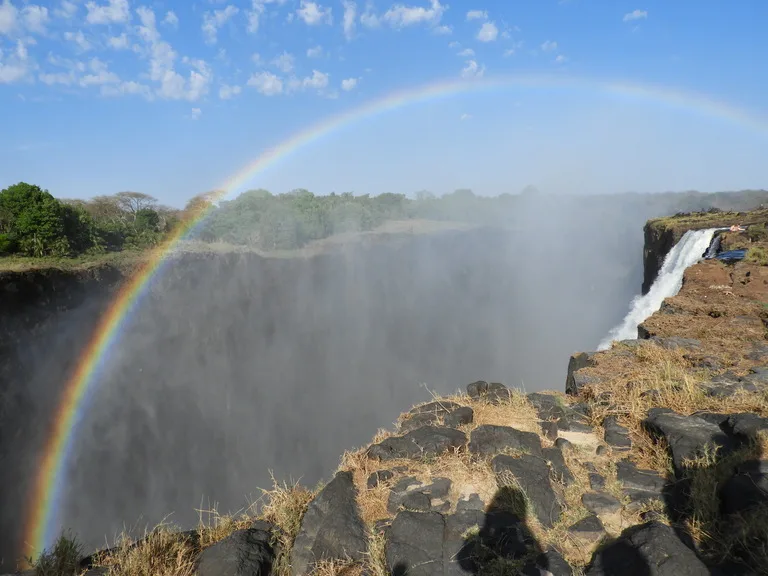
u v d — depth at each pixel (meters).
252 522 4.00
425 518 3.33
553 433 4.60
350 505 3.64
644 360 6.30
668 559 2.64
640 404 4.80
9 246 30.69
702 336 7.18
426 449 4.29
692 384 4.93
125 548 3.60
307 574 3.16
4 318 24.20
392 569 2.95
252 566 3.22
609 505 3.41
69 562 3.54
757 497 2.90
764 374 5.28
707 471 3.32
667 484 3.57
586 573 2.78
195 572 3.32
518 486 3.55
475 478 3.84
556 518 3.34
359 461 4.34
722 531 2.85
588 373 6.01
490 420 4.96
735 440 3.72
